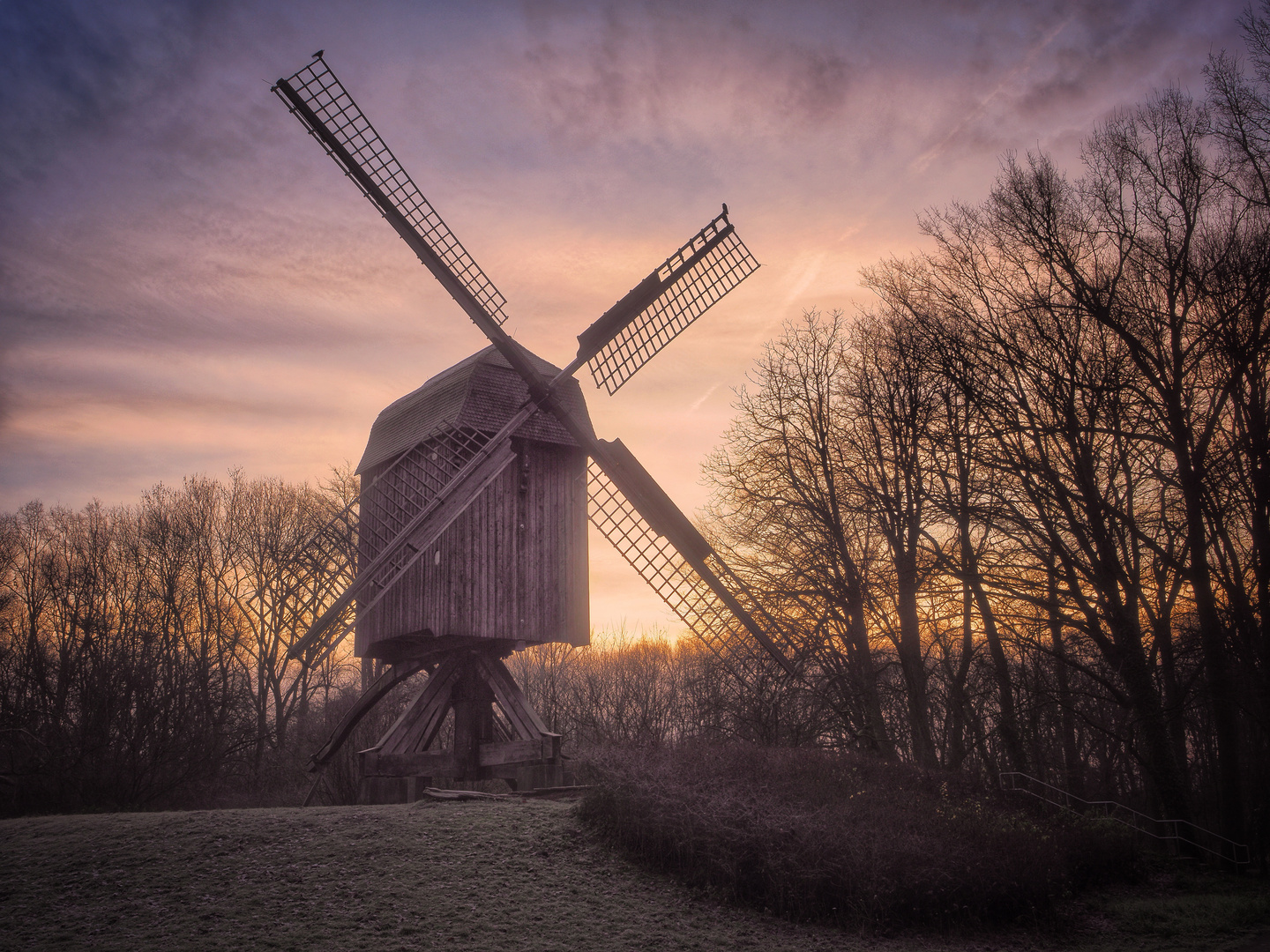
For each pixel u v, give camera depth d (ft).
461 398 66.90
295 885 40.78
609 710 127.85
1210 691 67.05
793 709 94.17
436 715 68.44
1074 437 74.13
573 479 73.10
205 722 133.59
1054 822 62.28
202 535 144.36
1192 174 72.33
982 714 96.58
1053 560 78.18
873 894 43.06
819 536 91.66
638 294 74.13
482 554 66.39
